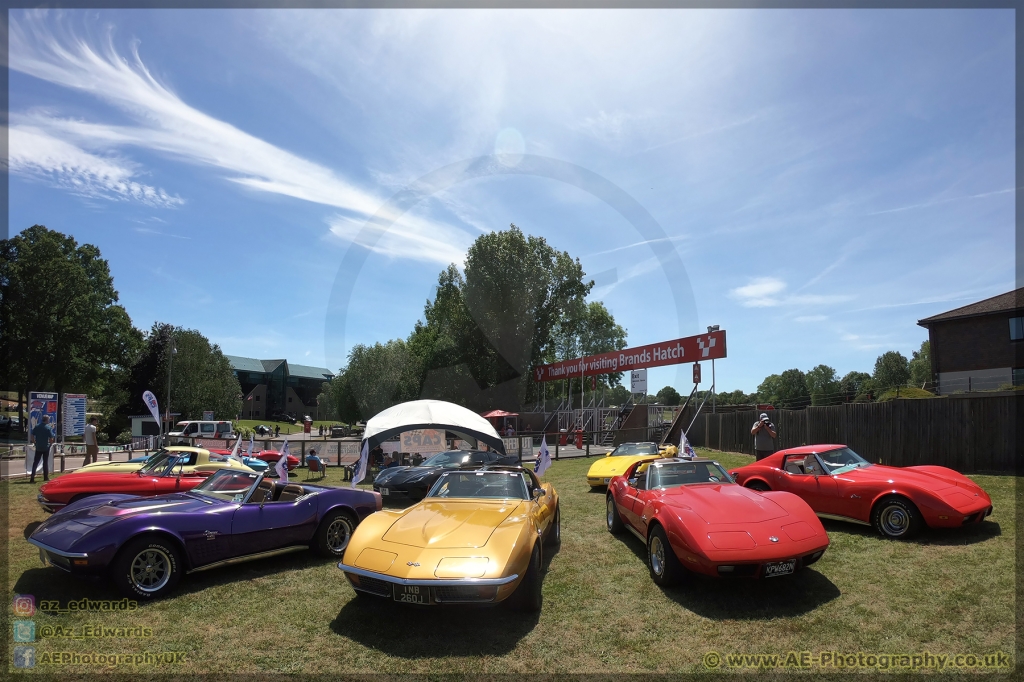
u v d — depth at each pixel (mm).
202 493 5828
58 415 20734
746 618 4207
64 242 44875
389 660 3592
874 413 11555
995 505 7309
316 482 14047
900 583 4754
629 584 5160
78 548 4461
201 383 43375
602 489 11742
